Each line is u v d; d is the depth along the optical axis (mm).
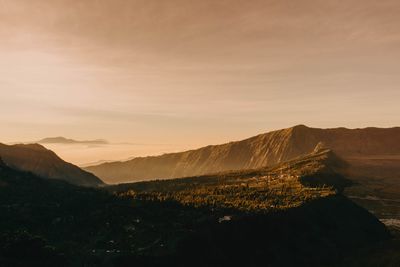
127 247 197125
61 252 189750
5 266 165875
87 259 184375
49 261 178750
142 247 196875
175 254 190500
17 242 185125
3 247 179625
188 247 198375
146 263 182125
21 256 177250
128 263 180500
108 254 188875
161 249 193250
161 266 182625
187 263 190125
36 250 183125
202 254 198625
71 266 178500
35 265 172750
